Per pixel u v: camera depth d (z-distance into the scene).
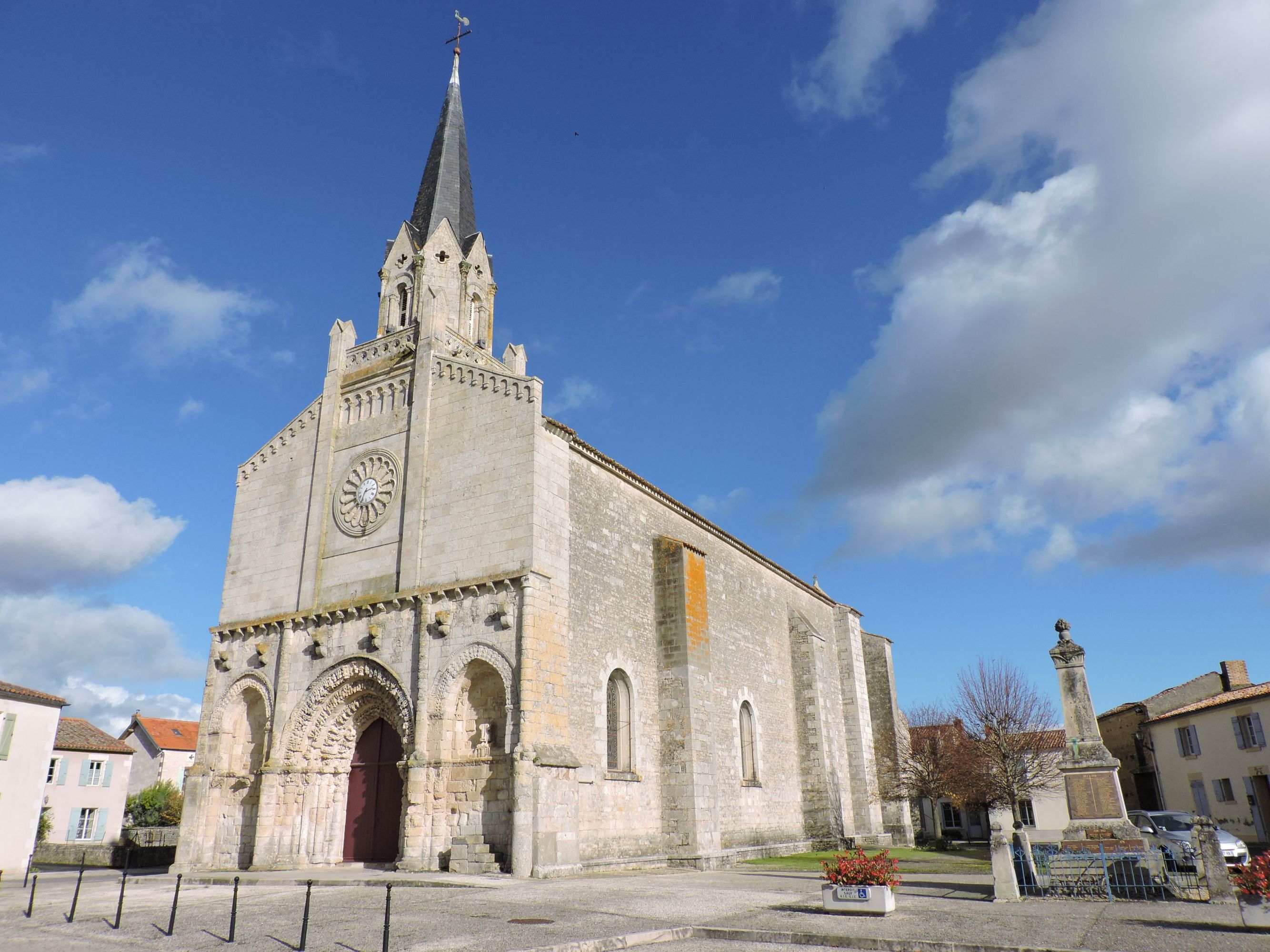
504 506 26.72
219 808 29.66
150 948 13.96
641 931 14.14
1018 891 17.16
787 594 44.28
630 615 29.95
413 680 26.39
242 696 30.66
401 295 34.38
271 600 30.88
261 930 15.08
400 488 29.33
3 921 17.25
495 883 20.97
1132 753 52.53
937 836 50.78
